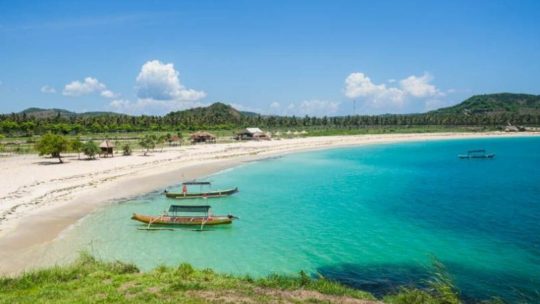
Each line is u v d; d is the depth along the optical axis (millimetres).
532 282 27250
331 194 59875
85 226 40906
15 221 40969
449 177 77500
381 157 116812
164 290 19469
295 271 29625
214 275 23312
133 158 96250
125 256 32625
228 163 98500
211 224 41875
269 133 191125
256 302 18219
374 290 26266
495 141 182875
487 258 31984
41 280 21516
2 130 150750
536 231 39500
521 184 68688
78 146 90312
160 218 42312
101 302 17625
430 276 28391
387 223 43062
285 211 48844
